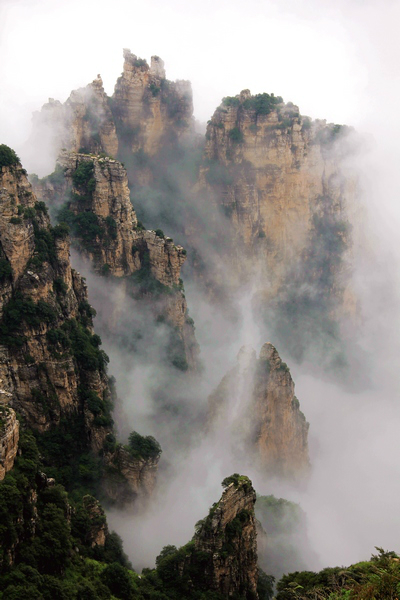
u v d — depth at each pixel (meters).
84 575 75.25
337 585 77.25
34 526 73.00
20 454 77.12
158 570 82.94
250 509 88.69
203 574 82.56
